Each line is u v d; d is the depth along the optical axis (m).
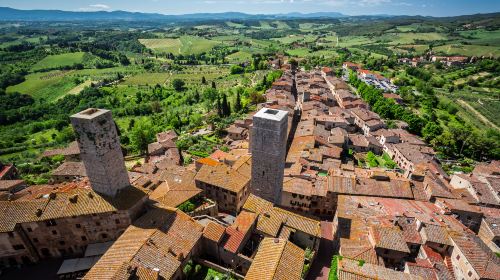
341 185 85.38
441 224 70.62
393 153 135.25
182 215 64.75
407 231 67.69
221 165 89.88
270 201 75.81
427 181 90.25
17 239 58.03
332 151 118.44
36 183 105.62
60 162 132.38
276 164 70.31
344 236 67.00
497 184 98.25
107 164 59.88
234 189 80.56
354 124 165.25
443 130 173.50
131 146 153.75
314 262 67.25
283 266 53.91
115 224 62.59
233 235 63.00
